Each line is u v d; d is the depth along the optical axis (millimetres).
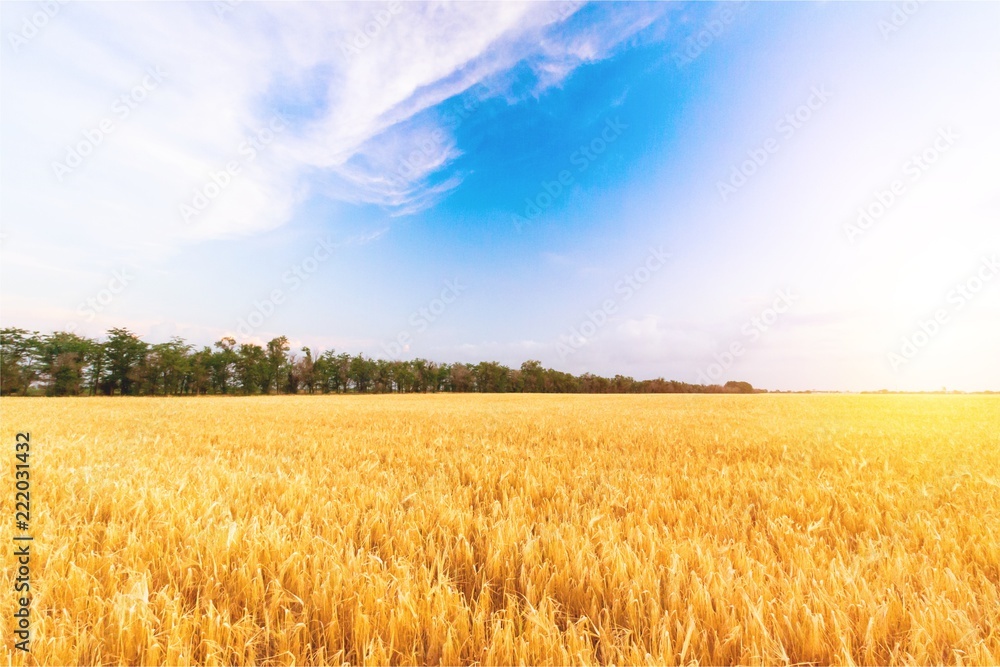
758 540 3213
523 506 4254
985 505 4340
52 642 2043
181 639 2041
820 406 24828
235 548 3039
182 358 68500
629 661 1914
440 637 2143
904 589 2443
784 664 1930
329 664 2029
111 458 6898
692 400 34844
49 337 61438
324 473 5875
